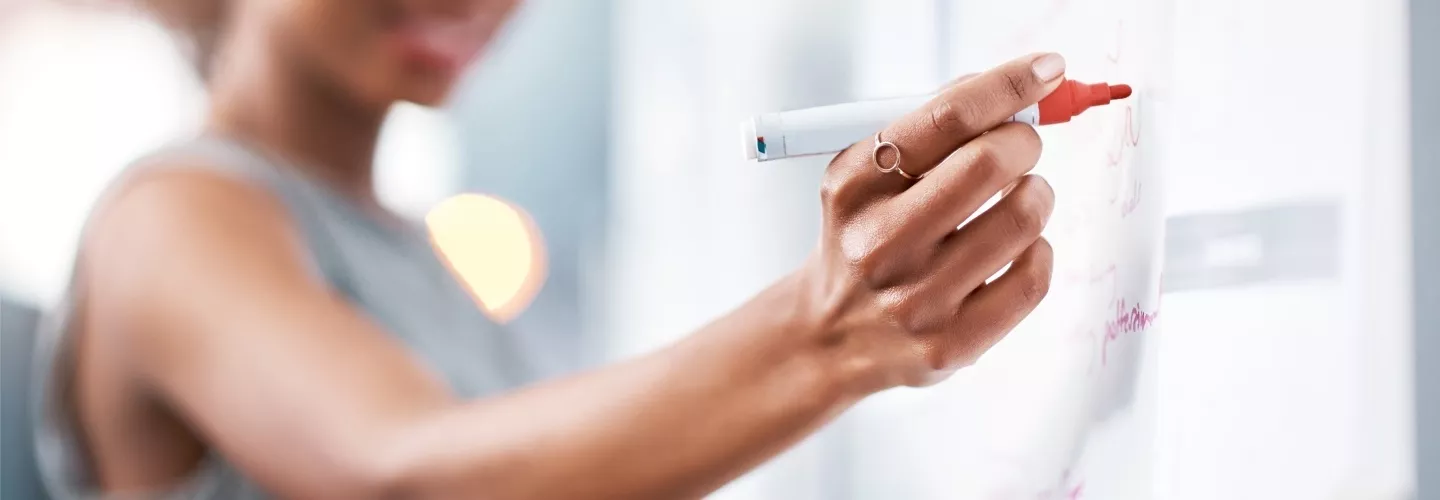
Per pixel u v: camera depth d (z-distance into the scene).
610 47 1.93
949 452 0.75
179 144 0.84
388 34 0.93
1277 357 0.71
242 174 0.84
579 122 1.98
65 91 1.64
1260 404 0.71
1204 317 0.70
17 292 1.16
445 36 0.94
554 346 1.96
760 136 0.62
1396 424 0.73
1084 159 0.66
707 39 1.28
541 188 2.03
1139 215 0.64
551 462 0.65
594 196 1.96
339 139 0.97
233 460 0.74
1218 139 0.70
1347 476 0.72
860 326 0.62
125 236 0.79
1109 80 0.66
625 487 0.65
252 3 0.92
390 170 2.11
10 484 1.04
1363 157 0.72
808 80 1.19
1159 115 0.64
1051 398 0.68
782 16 1.20
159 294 0.76
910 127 0.60
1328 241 0.72
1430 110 0.72
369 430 0.69
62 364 0.82
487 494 0.66
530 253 1.76
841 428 1.00
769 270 1.20
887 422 0.86
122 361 0.78
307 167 0.95
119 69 1.66
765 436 0.64
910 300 0.61
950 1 0.75
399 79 0.94
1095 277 0.66
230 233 0.78
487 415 0.68
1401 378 0.73
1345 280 0.72
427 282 0.99
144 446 0.81
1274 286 0.71
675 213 1.31
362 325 0.75
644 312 1.36
